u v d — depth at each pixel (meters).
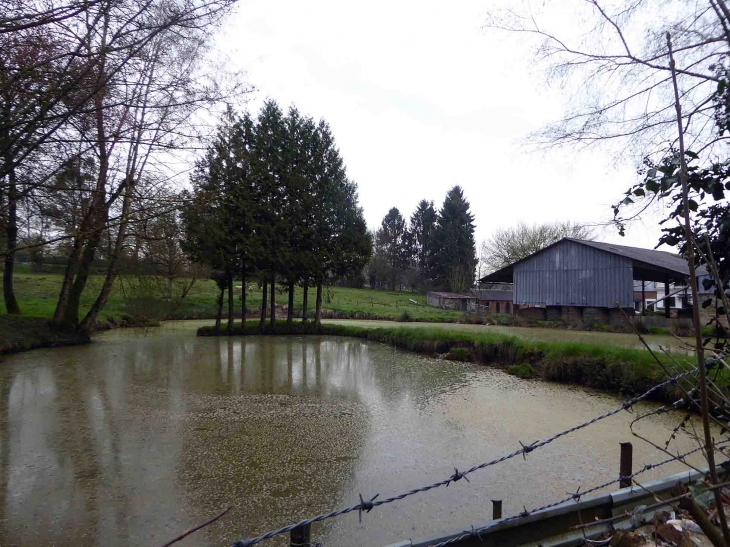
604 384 9.62
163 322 28.08
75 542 3.78
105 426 7.07
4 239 6.21
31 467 5.39
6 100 3.44
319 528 3.95
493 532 1.98
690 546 1.93
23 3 3.49
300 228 22.03
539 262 26.34
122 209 5.15
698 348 1.23
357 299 46.19
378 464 5.48
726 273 2.29
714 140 2.29
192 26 3.96
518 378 11.12
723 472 2.31
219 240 20.36
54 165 4.48
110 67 3.85
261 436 6.57
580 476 5.00
